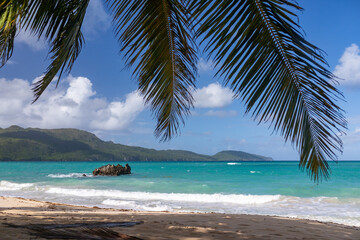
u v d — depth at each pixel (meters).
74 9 3.26
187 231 3.83
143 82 3.54
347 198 15.48
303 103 2.44
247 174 42.91
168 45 3.55
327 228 5.58
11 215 5.05
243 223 5.48
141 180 30.25
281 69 2.53
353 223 9.24
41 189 20.38
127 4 3.34
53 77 3.38
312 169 2.44
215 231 4.00
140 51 3.42
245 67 2.53
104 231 2.49
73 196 16.39
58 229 2.59
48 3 3.13
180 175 41.00
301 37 2.27
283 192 19.03
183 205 13.12
